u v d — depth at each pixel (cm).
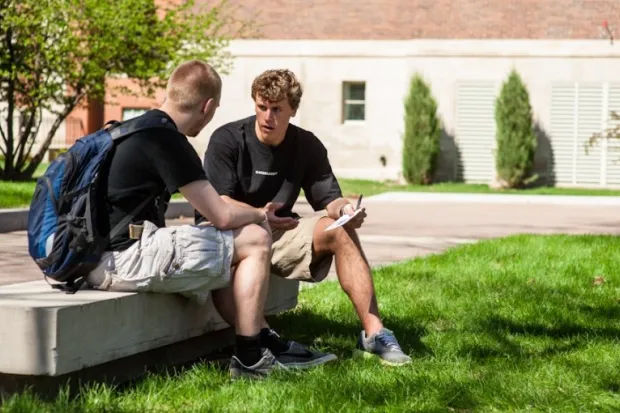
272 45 2916
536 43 2733
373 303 474
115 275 403
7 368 359
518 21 2803
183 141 414
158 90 3312
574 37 2769
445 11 2852
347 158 2892
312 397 384
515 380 420
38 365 356
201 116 432
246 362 429
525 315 595
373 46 2864
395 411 371
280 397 384
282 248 481
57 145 3300
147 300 408
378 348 461
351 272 472
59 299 380
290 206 493
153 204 417
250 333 429
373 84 2870
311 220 482
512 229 1406
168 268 402
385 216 1639
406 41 2834
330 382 406
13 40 2002
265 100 467
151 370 441
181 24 2089
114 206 406
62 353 359
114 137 407
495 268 812
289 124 491
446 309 618
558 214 1755
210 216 417
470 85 2762
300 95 473
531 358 473
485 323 568
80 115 3325
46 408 351
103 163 403
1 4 1922
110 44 1955
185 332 437
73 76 1972
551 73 2727
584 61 2712
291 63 2909
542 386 412
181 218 1475
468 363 460
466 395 394
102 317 380
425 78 2781
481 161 2755
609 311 615
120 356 392
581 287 718
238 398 389
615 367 448
